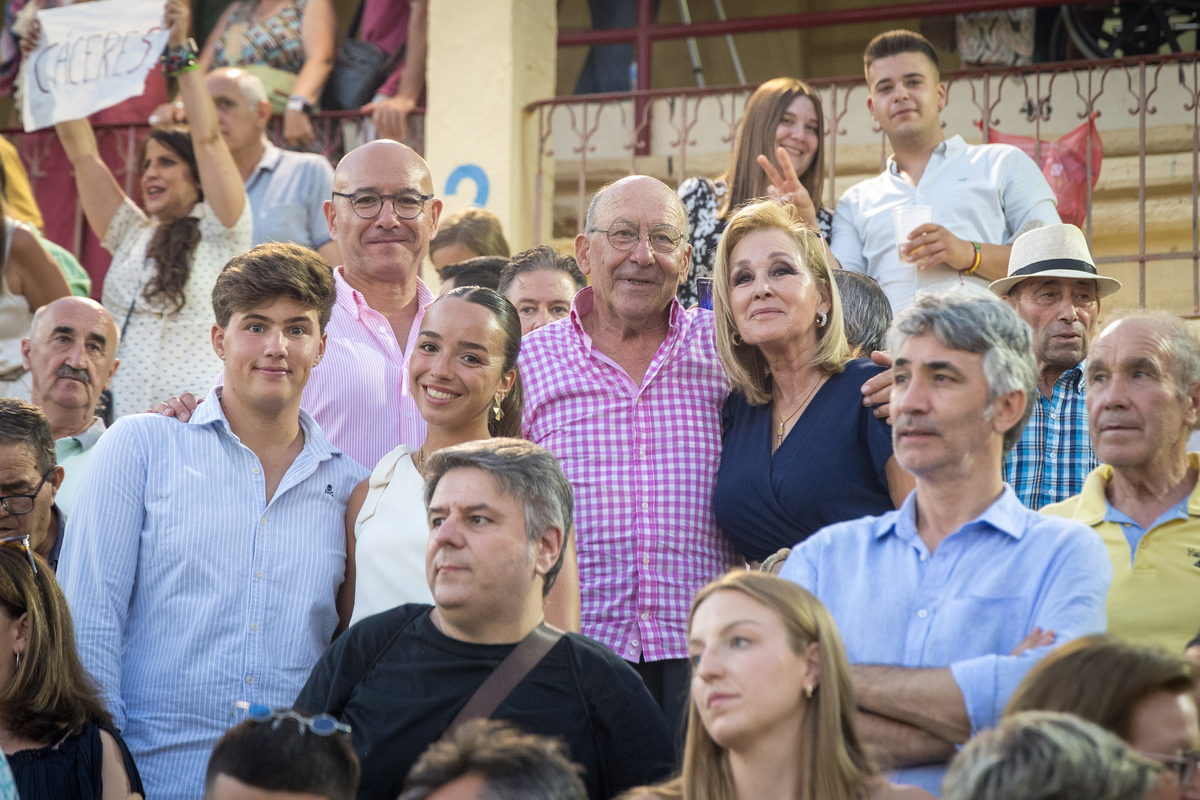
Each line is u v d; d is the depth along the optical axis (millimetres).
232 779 4379
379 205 7910
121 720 5941
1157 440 5609
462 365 6363
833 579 5145
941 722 4551
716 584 4551
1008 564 4816
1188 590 5457
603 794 5125
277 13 13648
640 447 6883
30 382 10398
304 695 5340
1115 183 12625
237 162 11383
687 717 5047
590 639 5391
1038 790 3213
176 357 9984
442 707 5082
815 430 6402
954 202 9516
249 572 6203
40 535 6664
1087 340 7699
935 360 4922
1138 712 3756
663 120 14930
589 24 15984
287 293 6406
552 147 13898
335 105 13695
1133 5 13898
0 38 13805
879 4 16266
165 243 10117
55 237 13344
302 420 6715
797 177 9328
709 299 8281
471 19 13266
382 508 6316
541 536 5281
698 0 16266
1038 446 7387
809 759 4316
